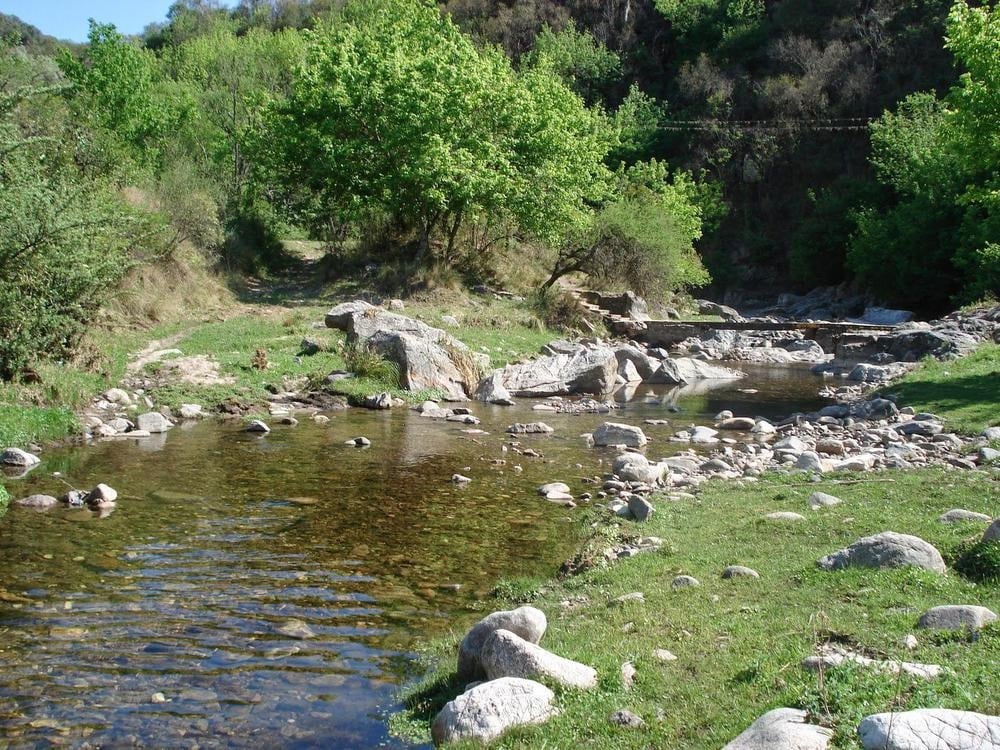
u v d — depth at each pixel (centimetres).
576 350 2742
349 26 3972
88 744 564
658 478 1327
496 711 531
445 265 3528
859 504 1028
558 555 971
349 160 3416
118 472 1312
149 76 4716
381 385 2111
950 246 4784
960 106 2219
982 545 742
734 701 520
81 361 1842
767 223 7319
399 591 856
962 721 413
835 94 7369
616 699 548
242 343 2309
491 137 3522
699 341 3600
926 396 1991
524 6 9981
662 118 7850
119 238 2122
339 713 609
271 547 982
